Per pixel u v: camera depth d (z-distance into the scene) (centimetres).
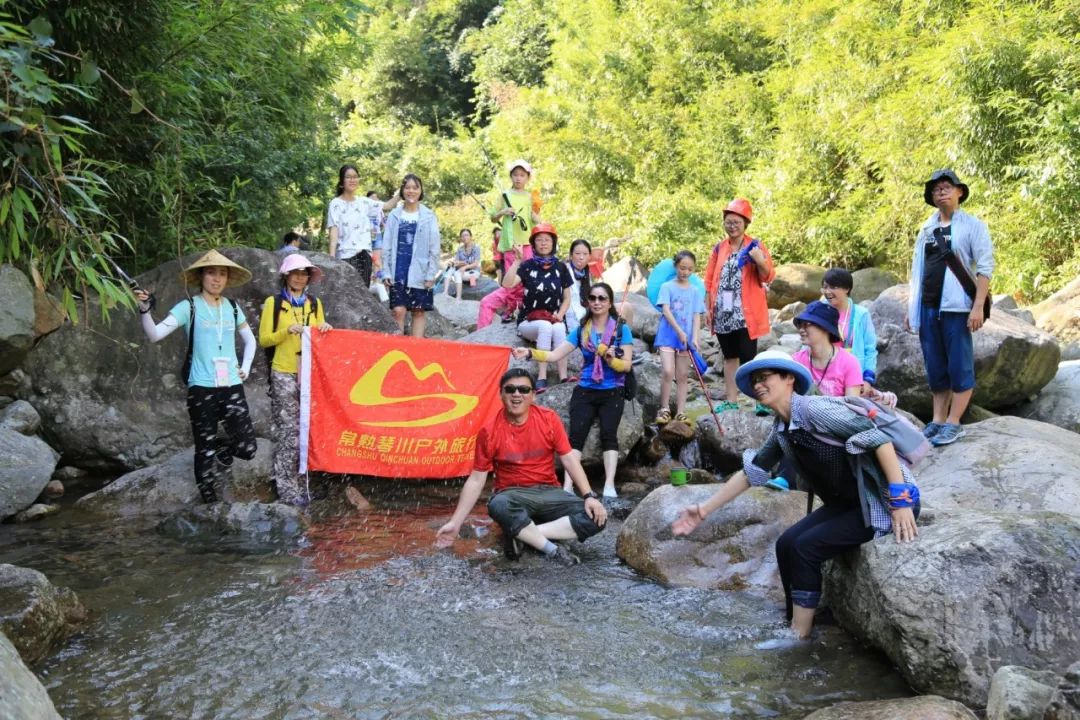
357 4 1192
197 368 670
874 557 419
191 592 503
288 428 709
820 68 2019
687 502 563
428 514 679
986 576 387
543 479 594
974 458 594
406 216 1006
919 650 385
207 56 955
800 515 543
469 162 3672
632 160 2698
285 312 710
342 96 4666
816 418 413
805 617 445
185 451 754
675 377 852
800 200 2019
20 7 612
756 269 820
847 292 601
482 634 448
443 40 4756
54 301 756
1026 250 1442
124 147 837
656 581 534
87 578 525
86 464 777
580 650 430
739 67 2698
